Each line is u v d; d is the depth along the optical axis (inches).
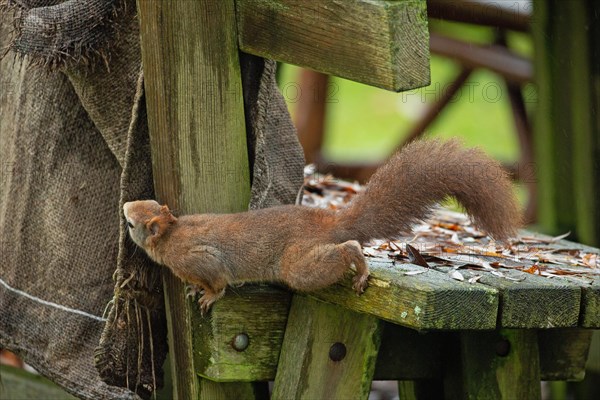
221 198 323.9
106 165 346.0
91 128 346.0
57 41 315.3
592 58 501.4
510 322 287.9
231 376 323.6
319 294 310.3
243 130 325.4
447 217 407.8
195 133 319.3
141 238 314.5
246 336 324.5
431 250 341.4
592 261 343.6
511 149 843.4
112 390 344.5
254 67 326.6
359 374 315.9
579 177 511.2
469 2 501.7
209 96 319.3
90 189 346.3
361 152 870.4
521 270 318.3
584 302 293.7
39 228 353.1
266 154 364.8
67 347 347.6
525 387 344.5
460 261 324.2
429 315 274.1
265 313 325.7
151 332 335.9
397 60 269.9
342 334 317.1
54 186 349.4
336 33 285.6
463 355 340.2
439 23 576.4
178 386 336.2
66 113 346.6
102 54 320.8
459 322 278.5
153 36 314.8
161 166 322.3
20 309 356.2
